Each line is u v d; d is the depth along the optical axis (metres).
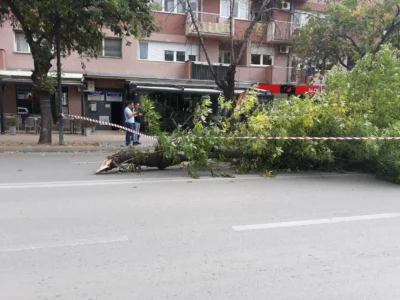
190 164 8.37
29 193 6.32
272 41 23.30
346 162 9.12
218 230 4.64
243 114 8.97
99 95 21.25
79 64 20.06
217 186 7.14
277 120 8.32
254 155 8.70
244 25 22.66
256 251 4.02
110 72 20.61
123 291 3.12
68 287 3.16
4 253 3.82
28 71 19.17
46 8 10.80
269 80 23.22
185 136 8.20
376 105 8.75
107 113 21.55
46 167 9.13
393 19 16.67
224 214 5.31
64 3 10.57
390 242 4.38
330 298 3.09
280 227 4.81
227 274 3.47
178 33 22.12
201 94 20.06
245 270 3.56
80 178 7.71
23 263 3.60
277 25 21.81
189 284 3.26
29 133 17.64
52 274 3.39
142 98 8.87
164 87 19.66
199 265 3.64
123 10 11.30
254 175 8.38
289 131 8.42
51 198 6.00
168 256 3.83
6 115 17.97
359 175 8.66
